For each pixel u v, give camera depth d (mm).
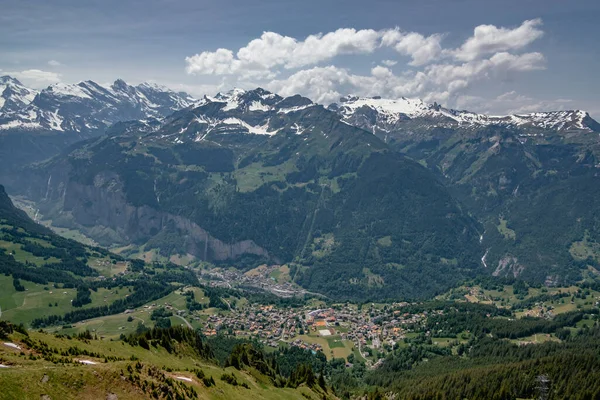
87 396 122000
